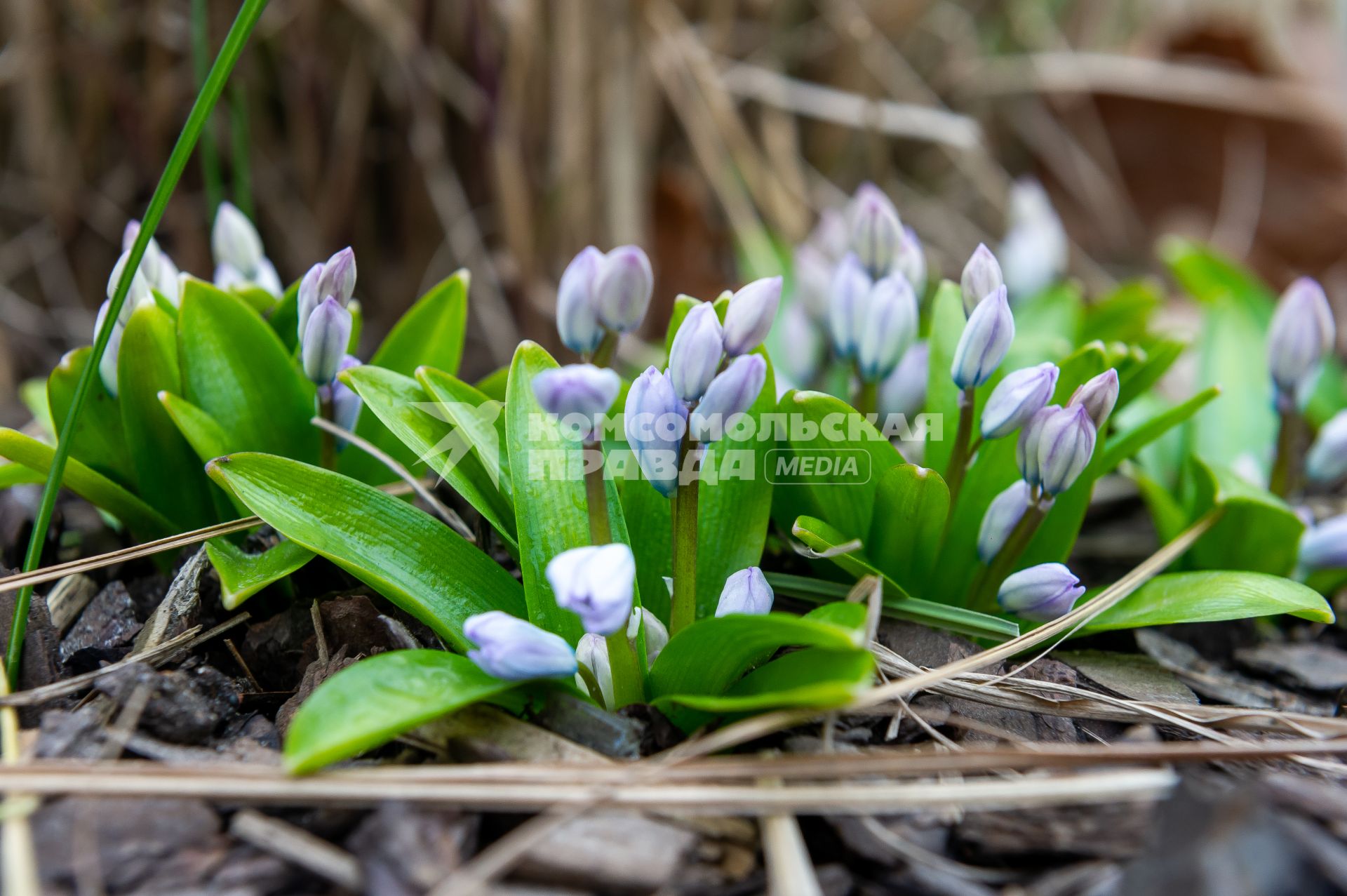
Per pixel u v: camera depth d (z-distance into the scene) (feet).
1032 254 1.82
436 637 1.35
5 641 1.33
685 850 1.23
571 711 1.28
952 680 1.33
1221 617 1.33
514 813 1.25
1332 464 1.48
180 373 1.39
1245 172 2.66
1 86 2.05
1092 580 1.53
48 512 1.31
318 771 1.23
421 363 1.46
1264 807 1.24
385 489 1.44
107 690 1.28
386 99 2.13
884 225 1.44
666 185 2.14
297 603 1.37
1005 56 2.76
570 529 1.32
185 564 1.36
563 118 1.95
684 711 1.29
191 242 2.06
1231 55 2.66
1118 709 1.32
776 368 1.66
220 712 1.31
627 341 1.92
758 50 2.43
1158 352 1.44
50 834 1.22
